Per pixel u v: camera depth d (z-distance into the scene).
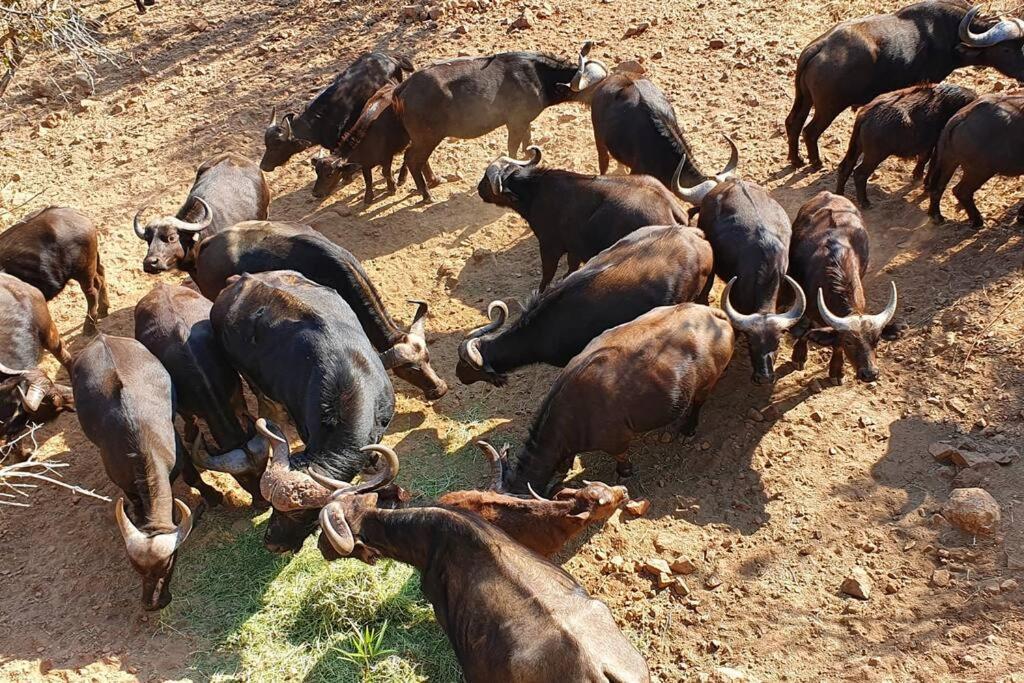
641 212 11.00
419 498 9.58
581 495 8.23
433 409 10.88
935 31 13.05
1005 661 7.61
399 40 17.12
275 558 9.20
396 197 14.21
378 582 8.78
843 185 12.45
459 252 12.99
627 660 6.66
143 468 8.82
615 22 16.78
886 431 9.66
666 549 8.84
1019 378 9.80
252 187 12.80
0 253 11.49
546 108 15.00
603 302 9.99
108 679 8.26
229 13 18.67
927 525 8.72
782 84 14.60
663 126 12.12
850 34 12.56
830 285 9.91
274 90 16.33
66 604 9.09
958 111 11.36
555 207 11.65
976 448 9.25
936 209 11.77
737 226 10.36
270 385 9.78
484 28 17.06
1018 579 8.14
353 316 9.98
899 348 10.44
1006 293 10.65
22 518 10.03
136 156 15.26
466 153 14.64
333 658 8.26
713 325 9.30
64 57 17.38
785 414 10.03
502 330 10.49
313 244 10.94
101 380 9.23
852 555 8.60
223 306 10.05
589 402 8.99
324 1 18.64
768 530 8.92
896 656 7.79
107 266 13.34
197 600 8.93
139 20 18.69
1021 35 12.73
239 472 8.94
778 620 8.20
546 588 7.03
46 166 15.20
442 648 8.26
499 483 8.80
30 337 10.74
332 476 8.91
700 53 15.62
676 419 9.24
